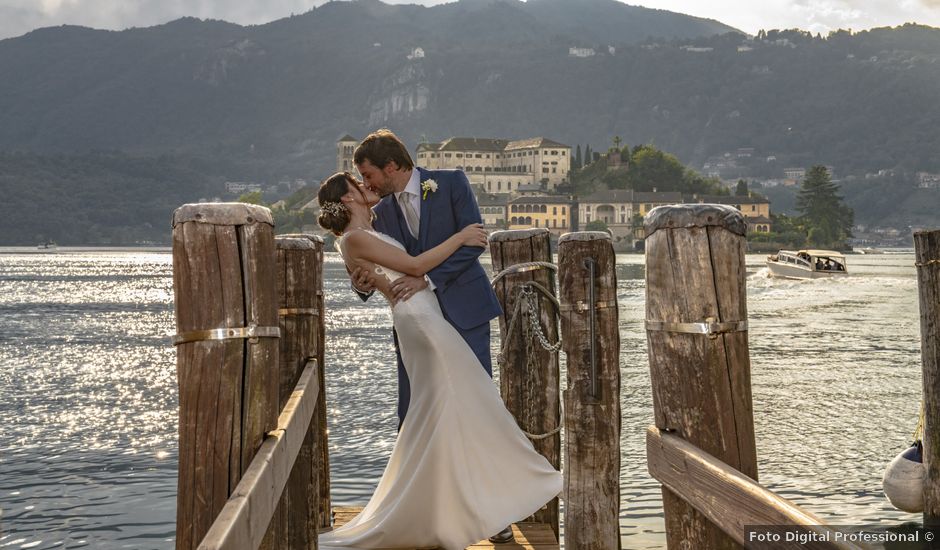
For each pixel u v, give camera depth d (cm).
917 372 2030
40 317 4438
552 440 561
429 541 481
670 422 250
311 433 443
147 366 2505
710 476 223
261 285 226
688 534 247
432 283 487
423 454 481
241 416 220
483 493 484
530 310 551
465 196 498
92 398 1905
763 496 198
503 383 566
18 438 1452
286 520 285
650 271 252
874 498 947
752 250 19500
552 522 595
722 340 241
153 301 5784
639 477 1077
